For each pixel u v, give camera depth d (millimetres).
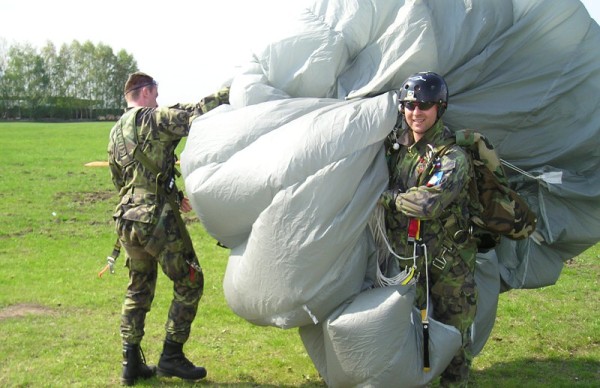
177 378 4453
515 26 4020
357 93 3719
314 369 4723
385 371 3367
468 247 3643
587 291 7125
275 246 3373
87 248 8453
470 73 3938
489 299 4219
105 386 4277
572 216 4219
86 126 41656
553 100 4008
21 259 7789
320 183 3324
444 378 3748
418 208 3324
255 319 3633
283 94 3838
